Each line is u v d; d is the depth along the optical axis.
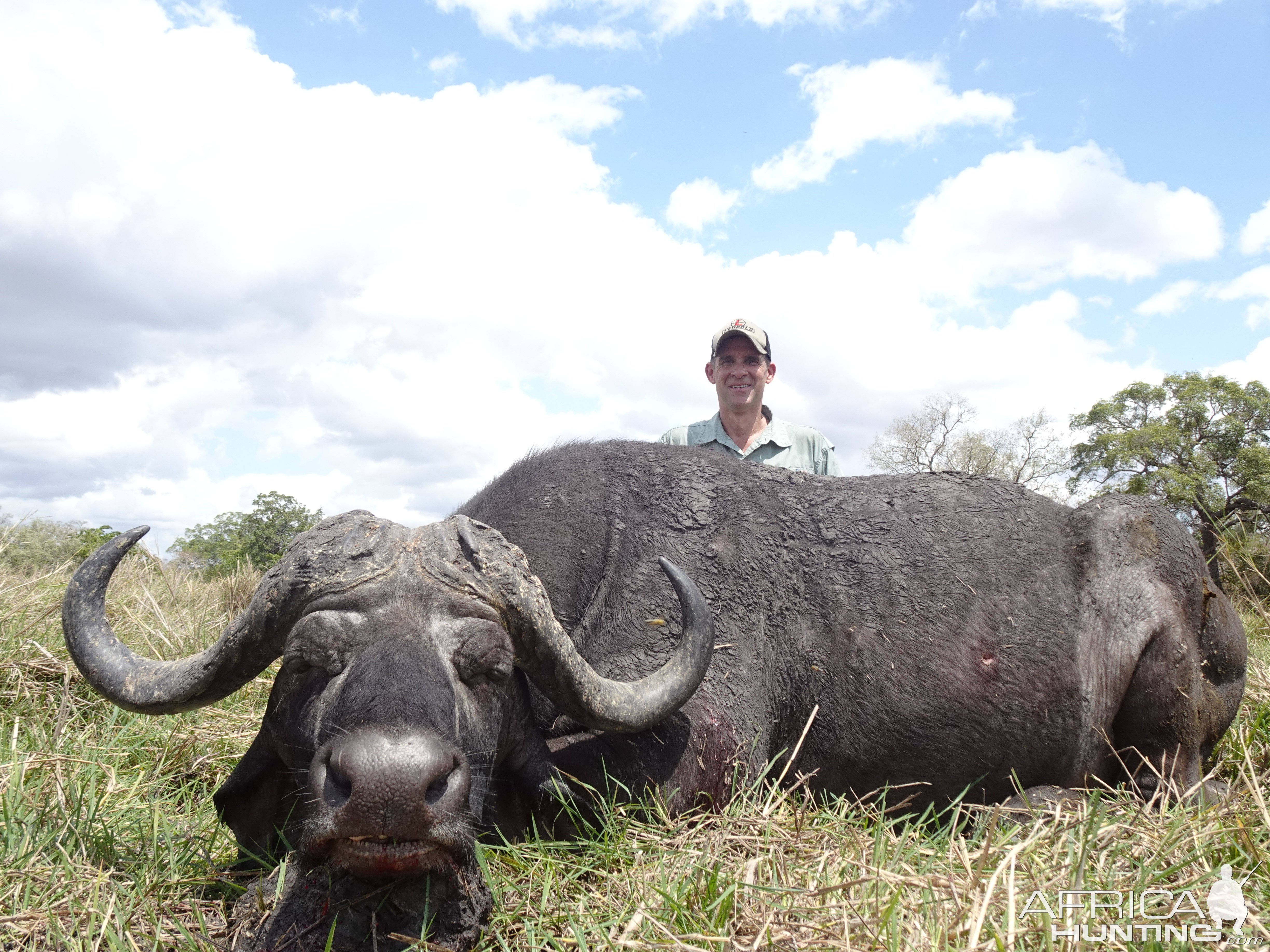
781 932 2.27
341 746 2.20
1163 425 23.89
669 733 3.52
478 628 2.74
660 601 3.82
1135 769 4.16
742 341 7.14
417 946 2.29
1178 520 4.44
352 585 2.72
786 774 3.90
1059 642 4.03
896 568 4.07
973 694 3.89
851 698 3.88
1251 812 3.11
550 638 2.92
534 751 3.15
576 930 2.28
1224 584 6.78
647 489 4.14
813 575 4.05
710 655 3.29
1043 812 3.12
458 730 2.57
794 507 4.24
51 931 2.33
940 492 4.34
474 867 2.54
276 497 15.18
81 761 3.36
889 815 3.98
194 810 3.58
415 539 2.86
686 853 2.93
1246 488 22.88
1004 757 3.95
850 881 2.50
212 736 4.25
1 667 4.61
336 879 2.41
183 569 9.63
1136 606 4.14
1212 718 4.26
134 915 2.52
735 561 3.98
